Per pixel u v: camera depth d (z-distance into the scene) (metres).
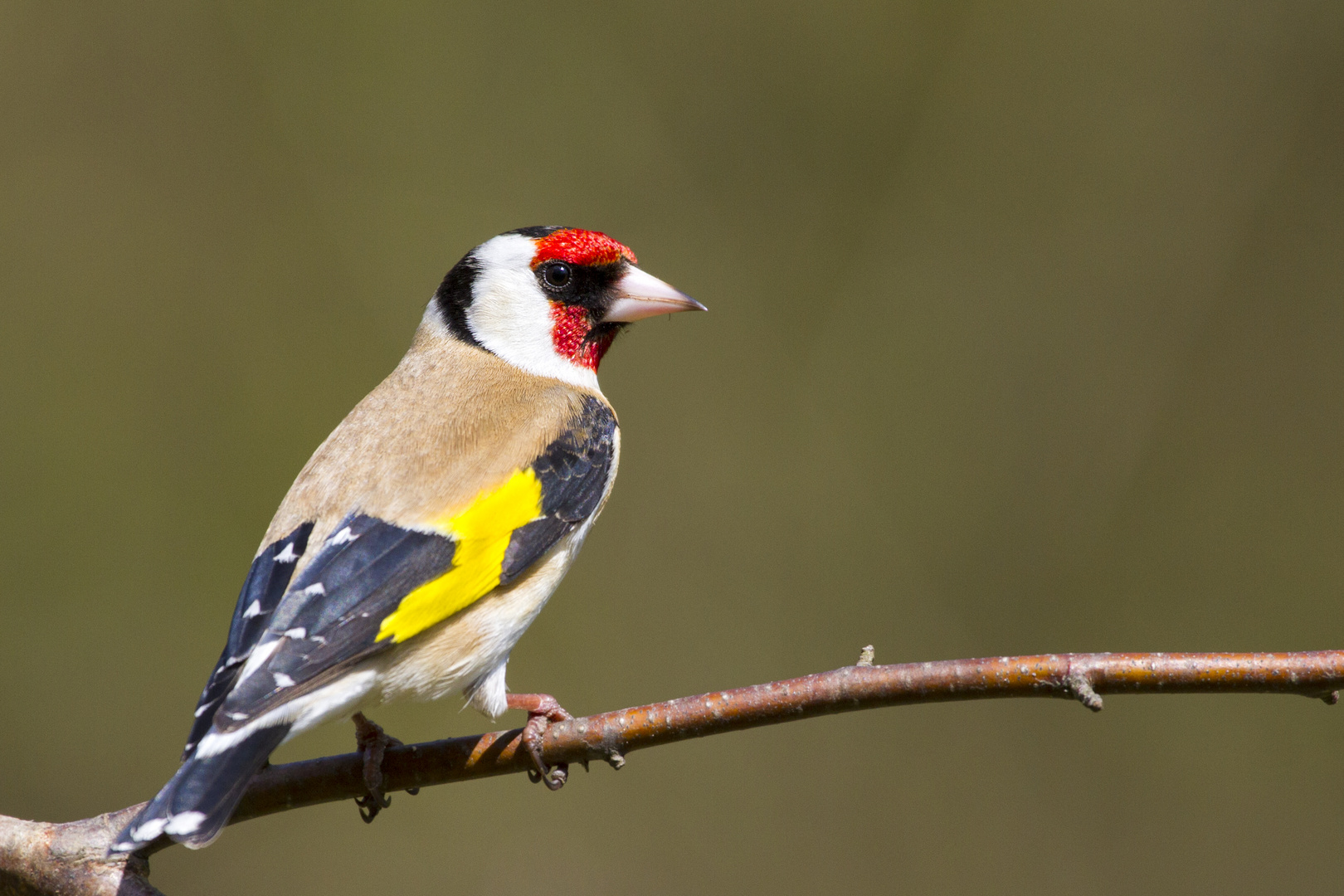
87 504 12.93
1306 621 12.73
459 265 7.57
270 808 6.03
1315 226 13.46
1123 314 13.60
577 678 12.81
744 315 13.89
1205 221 13.61
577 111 14.29
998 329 13.68
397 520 5.95
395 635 5.67
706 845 11.95
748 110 14.24
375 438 6.39
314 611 5.58
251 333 13.61
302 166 13.98
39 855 5.68
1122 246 13.67
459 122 14.21
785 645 13.00
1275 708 11.99
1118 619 13.05
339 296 13.80
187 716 12.58
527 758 5.89
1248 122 13.65
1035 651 13.02
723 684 12.86
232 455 13.30
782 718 5.62
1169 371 13.44
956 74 14.05
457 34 14.31
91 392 13.21
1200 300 13.52
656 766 12.09
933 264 13.87
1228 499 13.13
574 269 7.46
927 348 13.73
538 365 7.36
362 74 14.17
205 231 13.75
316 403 13.54
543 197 14.17
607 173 14.22
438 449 6.33
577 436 6.68
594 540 13.20
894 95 14.12
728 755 12.15
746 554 13.30
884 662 12.95
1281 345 13.38
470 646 5.98
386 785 5.96
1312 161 13.51
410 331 13.77
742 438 13.60
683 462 13.51
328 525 5.91
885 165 14.07
